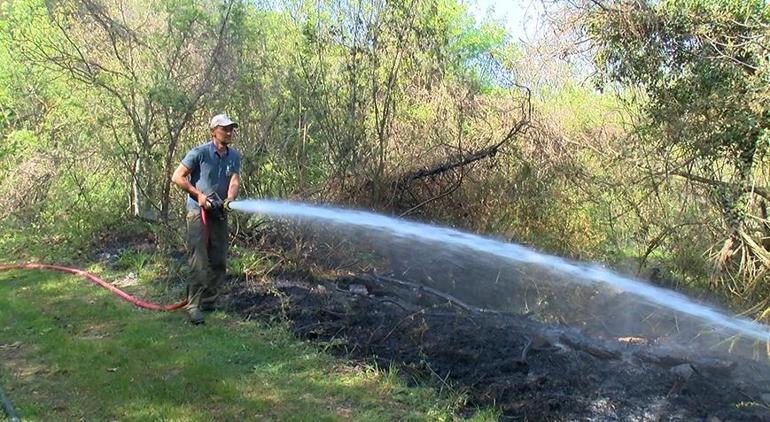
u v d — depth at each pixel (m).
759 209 5.05
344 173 6.80
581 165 6.40
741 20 4.87
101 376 4.42
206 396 4.15
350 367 4.62
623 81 5.50
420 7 6.77
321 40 6.77
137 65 7.55
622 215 6.07
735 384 4.20
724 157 4.99
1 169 9.80
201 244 5.59
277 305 5.87
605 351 4.59
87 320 5.68
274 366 4.63
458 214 6.85
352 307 5.71
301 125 7.07
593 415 3.81
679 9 4.98
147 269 7.27
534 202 6.55
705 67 4.95
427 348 4.80
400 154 6.93
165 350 4.89
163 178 7.55
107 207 8.92
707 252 5.21
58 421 3.83
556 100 6.98
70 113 9.00
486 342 4.81
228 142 5.75
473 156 6.61
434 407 3.97
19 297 6.35
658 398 3.99
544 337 4.89
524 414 3.87
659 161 5.50
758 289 4.87
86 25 7.85
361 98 6.84
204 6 7.34
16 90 9.77
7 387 4.29
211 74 7.21
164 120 7.64
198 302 5.66
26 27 8.21
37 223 9.06
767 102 4.47
